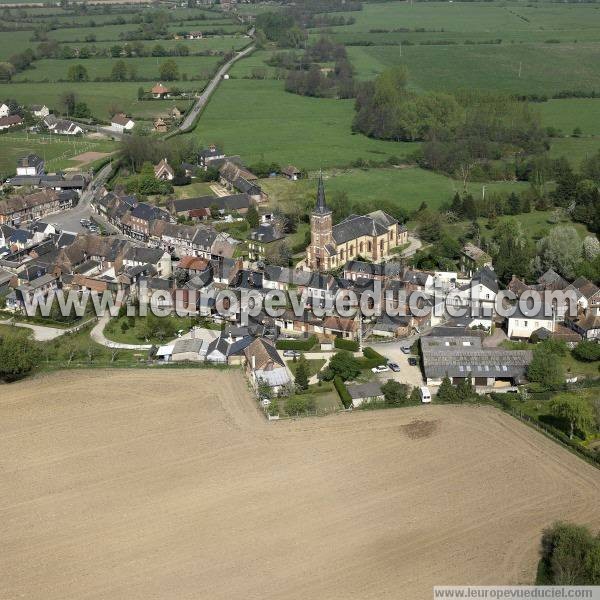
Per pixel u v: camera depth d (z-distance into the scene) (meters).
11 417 187.00
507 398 189.50
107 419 185.25
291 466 165.12
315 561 138.50
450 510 150.75
